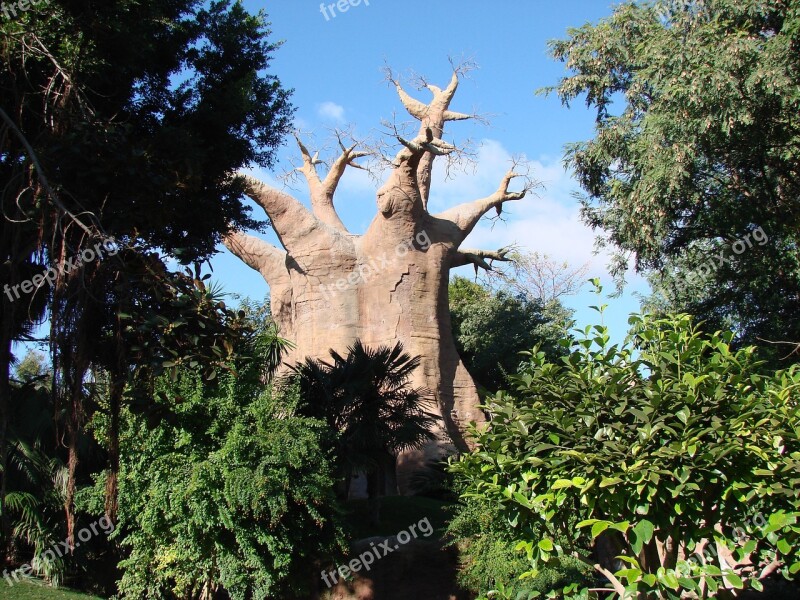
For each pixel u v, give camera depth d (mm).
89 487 15344
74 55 11953
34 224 11359
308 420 15164
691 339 7473
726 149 18844
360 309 27359
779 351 21688
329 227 28344
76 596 14469
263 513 14281
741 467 6770
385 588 17781
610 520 7027
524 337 38125
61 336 11070
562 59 21234
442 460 23578
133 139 14305
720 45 17000
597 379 7363
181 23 15969
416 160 26688
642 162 18297
